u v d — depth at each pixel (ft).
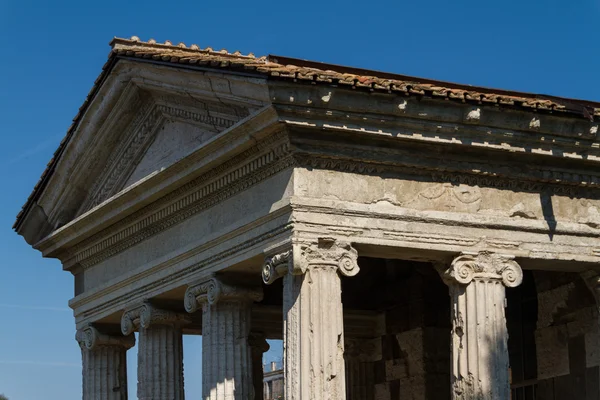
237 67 70.95
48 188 99.30
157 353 91.04
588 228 80.23
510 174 77.41
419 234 74.59
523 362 92.38
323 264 71.77
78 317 102.63
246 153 75.25
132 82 85.92
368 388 103.09
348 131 71.41
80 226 96.27
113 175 93.97
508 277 76.69
